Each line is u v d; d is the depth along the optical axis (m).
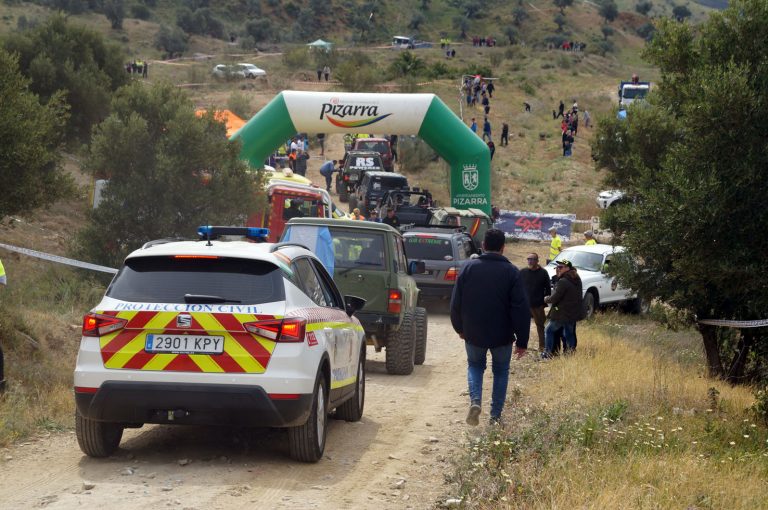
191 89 130.75
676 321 26.95
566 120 101.94
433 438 16.06
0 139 21.70
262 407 12.45
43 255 25.03
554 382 21.58
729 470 13.32
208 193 38.12
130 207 37.66
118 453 14.05
